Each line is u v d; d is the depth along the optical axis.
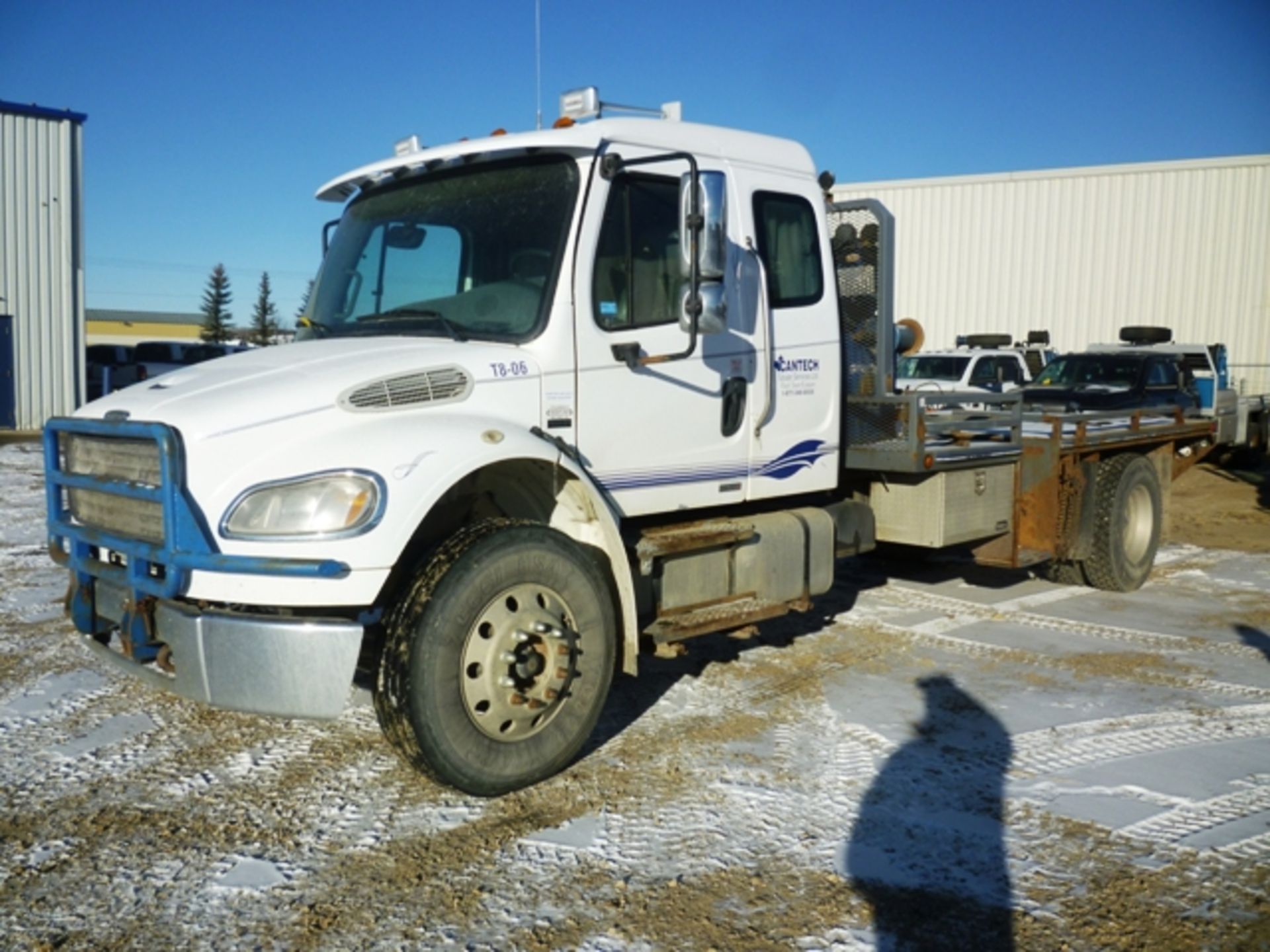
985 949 3.30
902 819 4.23
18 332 22.94
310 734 5.11
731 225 5.48
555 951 3.27
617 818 4.22
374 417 4.24
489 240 5.00
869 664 6.45
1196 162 24.00
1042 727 5.35
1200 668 6.44
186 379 4.61
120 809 4.25
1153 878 3.77
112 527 4.41
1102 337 25.30
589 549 4.78
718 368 5.41
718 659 6.51
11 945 3.26
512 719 4.27
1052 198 25.53
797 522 5.89
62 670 5.99
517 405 4.61
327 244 6.00
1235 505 14.88
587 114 5.27
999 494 7.31
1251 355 23.92
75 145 23.20
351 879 3.71
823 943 3.32
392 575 4.43
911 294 27.25
